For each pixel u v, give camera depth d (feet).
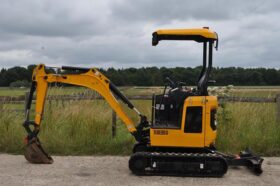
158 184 23.95
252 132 34.83
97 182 24.31
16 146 33.40
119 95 28.30
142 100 38.78
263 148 33.01
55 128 34.99
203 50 27.37
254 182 24.57
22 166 28.14
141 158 25.57
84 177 25.45
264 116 36.35
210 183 24.26
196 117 25.57
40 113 28.66
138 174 25.82
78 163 29.25
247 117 36.04
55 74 28.25
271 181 24.81
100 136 34.30
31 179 24.81
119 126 38.32
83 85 28.25
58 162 29.50
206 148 26.11
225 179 25.17
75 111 36.22
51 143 33.50
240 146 33.35
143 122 27.86
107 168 27.84
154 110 26.58
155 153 25.57
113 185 23.71
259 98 37.58
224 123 35.01
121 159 30.71
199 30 25.89
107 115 36.01
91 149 33.14
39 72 28.40
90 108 36.78
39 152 28.86
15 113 37.88
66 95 38.32
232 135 34.27
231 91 38.60
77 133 34.65
